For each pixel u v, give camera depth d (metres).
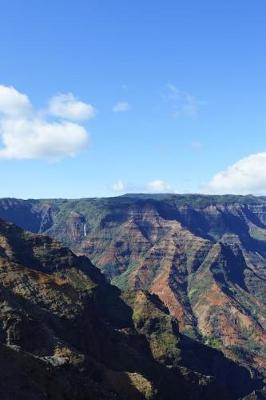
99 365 119.62
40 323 115.25
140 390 118.50
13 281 136.12
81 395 90.50
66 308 134.62
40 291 137.75
